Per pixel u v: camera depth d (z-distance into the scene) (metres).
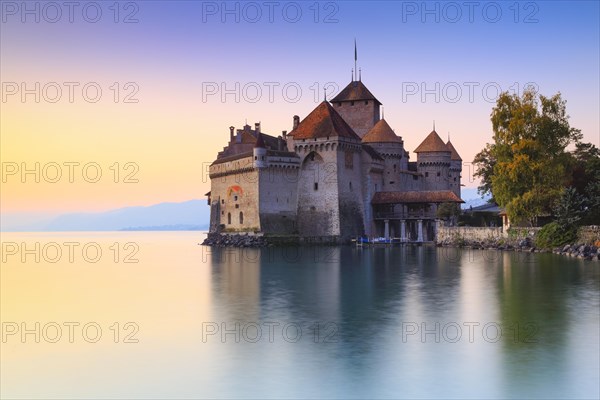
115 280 74.19
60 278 78.00
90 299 58.75
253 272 77.62
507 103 96.19
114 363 35.44
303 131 125.88
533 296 53.72
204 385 31.47
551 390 30.20
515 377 31.94
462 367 33.59
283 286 63.72
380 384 31.14
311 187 124.94
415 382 31.36
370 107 147.75
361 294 57.16
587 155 109.06
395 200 128.88
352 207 126.06
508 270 72.12
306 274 74.12
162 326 44.56
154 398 29.98
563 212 89.69
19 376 33.47
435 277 68.25
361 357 35.56
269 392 30.36
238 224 126.69
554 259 82.00
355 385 31.06
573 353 35.91
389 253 102.56
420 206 129.38
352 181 126.88
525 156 92.12
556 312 46.75
